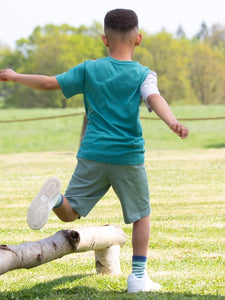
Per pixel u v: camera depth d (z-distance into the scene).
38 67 57.09
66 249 4.29
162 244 6.42
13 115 45.75
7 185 12.52
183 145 27.25
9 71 4.11
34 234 7.25
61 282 4.69
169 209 9.12
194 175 13.41
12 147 30.58
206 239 6.69
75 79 4.08
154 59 57.47
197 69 58.38
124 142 4.00
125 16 4.11
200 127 35.53
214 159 16.44
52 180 3.78
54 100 56.09
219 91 58.56
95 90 4.07
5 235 7.20
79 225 7.84
